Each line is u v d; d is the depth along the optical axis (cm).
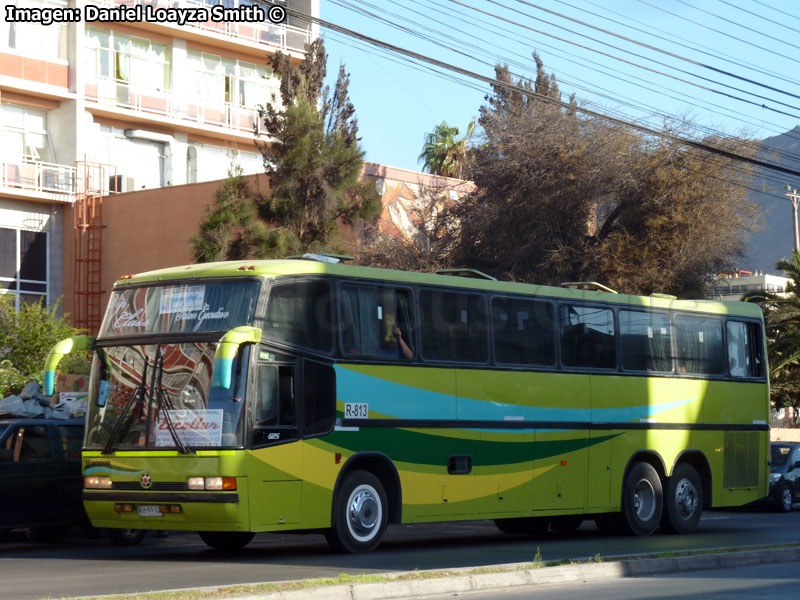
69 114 4622
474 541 2000
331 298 1606
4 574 1390
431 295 1753
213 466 1455
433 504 1705
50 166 4528
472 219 3772
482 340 1814
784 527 2375
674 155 3600
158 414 1518
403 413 1672
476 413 1780
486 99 4175
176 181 5028
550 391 1909
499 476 1808
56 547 1872
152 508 1502
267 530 1479
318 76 3553
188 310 1545
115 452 1537
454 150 6944
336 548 1598
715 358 2250
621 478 2030
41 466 1795
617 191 3619
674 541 1955
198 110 5072
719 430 2236
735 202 3650
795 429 4325
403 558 1577
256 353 1492
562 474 1919
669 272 3512
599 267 3541
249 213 2884
